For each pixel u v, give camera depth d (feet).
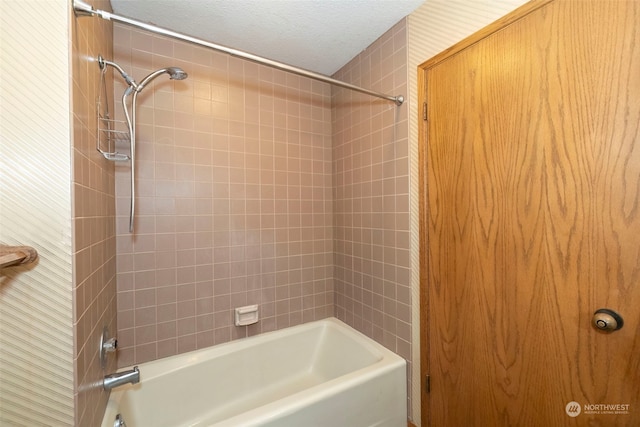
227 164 5.46
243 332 5.67
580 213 2.72
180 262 5.06
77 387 2.37
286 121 6.09
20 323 2.16
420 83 4.38
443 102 4.03
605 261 2.58
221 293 5.44
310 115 6.38
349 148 6.05
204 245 5.27
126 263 4.62
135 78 4.64
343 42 5.31
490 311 3.53
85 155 2.68
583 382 2.75
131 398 4.25
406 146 4.67
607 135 2.53
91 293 2.85
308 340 6.17
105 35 3.77
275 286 6.01
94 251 3.00
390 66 4.94
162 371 4.61
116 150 4.50
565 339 2.87
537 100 3.00
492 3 3.41
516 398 3.29
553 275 2.94
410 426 4.71
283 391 5.62
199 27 4.75
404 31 4.64
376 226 5.39
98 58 3.28
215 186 5.35
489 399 3.57
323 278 6.60
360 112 5.71
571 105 2.75
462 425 3.90
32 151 2.18
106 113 3.73
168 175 4.93
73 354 2.34
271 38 5.12
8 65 2.11
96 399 3.08
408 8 4.43
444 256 4.09
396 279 4.95
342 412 4.05
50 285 2.25
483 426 3.64
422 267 4.42
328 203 6.64
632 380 2.45
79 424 2.42
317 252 6.51
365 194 5.65
